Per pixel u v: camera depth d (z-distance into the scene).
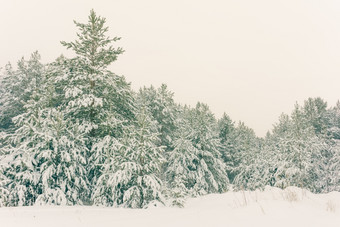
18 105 26.48
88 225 6.75
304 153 27.59
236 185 32.28
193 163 25.52
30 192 13.27
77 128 15.12
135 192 12.36
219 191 26.97
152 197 12.75
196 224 5.97
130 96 18.53
